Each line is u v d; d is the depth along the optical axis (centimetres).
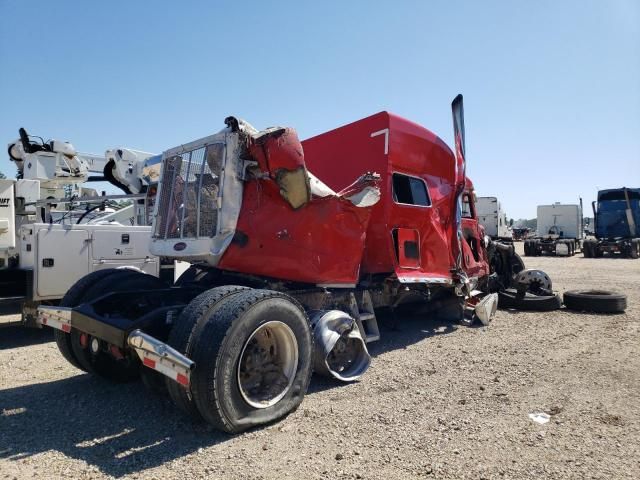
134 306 476
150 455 332
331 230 533
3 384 499
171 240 495
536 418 393
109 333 390
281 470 309
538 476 299
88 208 979
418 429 373
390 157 650
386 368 548
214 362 344
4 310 688
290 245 495
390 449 339
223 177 451
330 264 533
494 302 824
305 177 475
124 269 536
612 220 2794
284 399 395
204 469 311
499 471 305
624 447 338
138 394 464
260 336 402
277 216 486
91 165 1072
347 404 430
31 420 398
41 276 691
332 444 347
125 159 966
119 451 339
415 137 696
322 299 548
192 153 490
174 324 371
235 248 456
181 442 353
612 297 898
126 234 783
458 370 537
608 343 659
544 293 952
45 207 872
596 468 308
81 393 468
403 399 443
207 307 367
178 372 336
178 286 541
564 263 2338
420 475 302
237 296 379
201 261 497
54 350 652
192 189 484
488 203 2734
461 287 767
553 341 675
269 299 387
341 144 704
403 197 679
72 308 446
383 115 658
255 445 346
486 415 401
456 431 369
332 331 489
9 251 739
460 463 317
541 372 525
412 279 660
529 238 3281
